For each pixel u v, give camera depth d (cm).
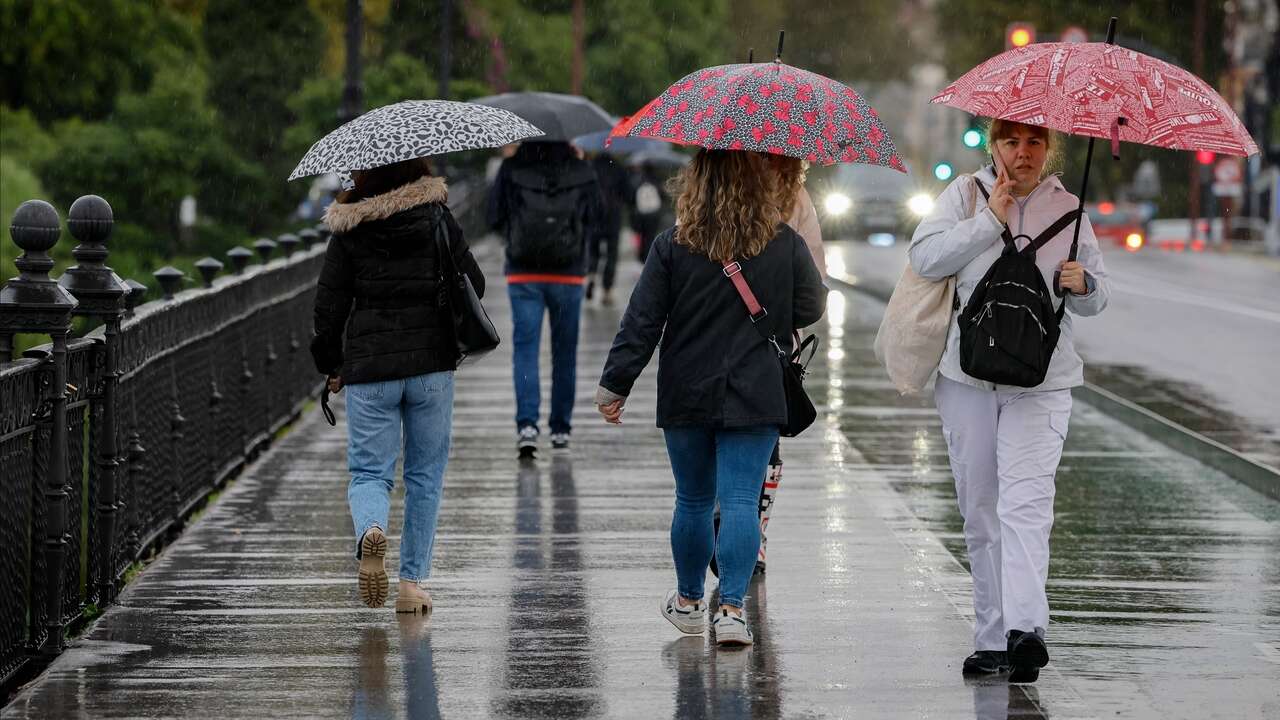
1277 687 1844
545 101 3741
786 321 1903
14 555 1850
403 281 2062
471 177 12444
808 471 3169
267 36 13350
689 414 1891
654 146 9269
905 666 1897
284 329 3797
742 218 1878
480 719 1705
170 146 10081
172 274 2708
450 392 2117
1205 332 5928
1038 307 1753
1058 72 1738
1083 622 2148
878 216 11225
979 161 11288
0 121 10238
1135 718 1722
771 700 1767
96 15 11819
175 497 2650
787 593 2236
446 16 11050
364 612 2145
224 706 1744
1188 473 3269
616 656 1936
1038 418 1798
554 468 3206
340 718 1705
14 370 1803
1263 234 15962
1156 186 16688
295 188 10975
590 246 4647
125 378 2302
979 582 1858
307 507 2844
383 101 10862
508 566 2406
